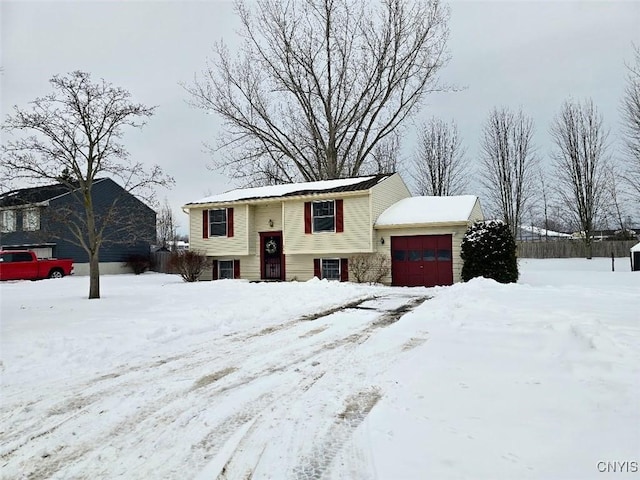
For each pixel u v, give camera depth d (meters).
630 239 32.38
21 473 3.05
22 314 9.28
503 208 31.88
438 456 2.91
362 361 5.47
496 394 3.91
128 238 21.95
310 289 13.91
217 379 5.04
